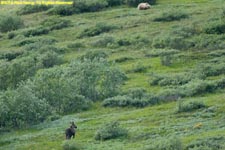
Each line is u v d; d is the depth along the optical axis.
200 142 177.12
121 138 199.00
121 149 184.00
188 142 181.25
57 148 195.25
